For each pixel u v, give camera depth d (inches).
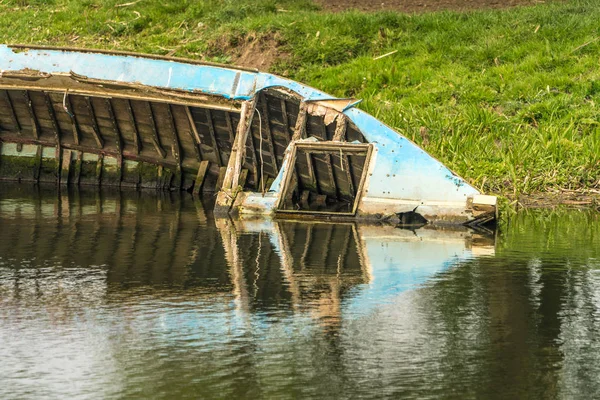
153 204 705.0
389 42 984.9
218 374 331.6
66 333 373.1
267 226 605.3
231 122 730.8
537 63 892.6
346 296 426.6
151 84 700.7
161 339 366.9
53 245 533.6
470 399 312.0
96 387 321.4
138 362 343.3
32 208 673.6
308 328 380.2
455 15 1009.5
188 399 311.4
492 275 465.1
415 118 823.1
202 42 1036.5
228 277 459.8
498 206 635.5
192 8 1103.6
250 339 366.6
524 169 750.5
